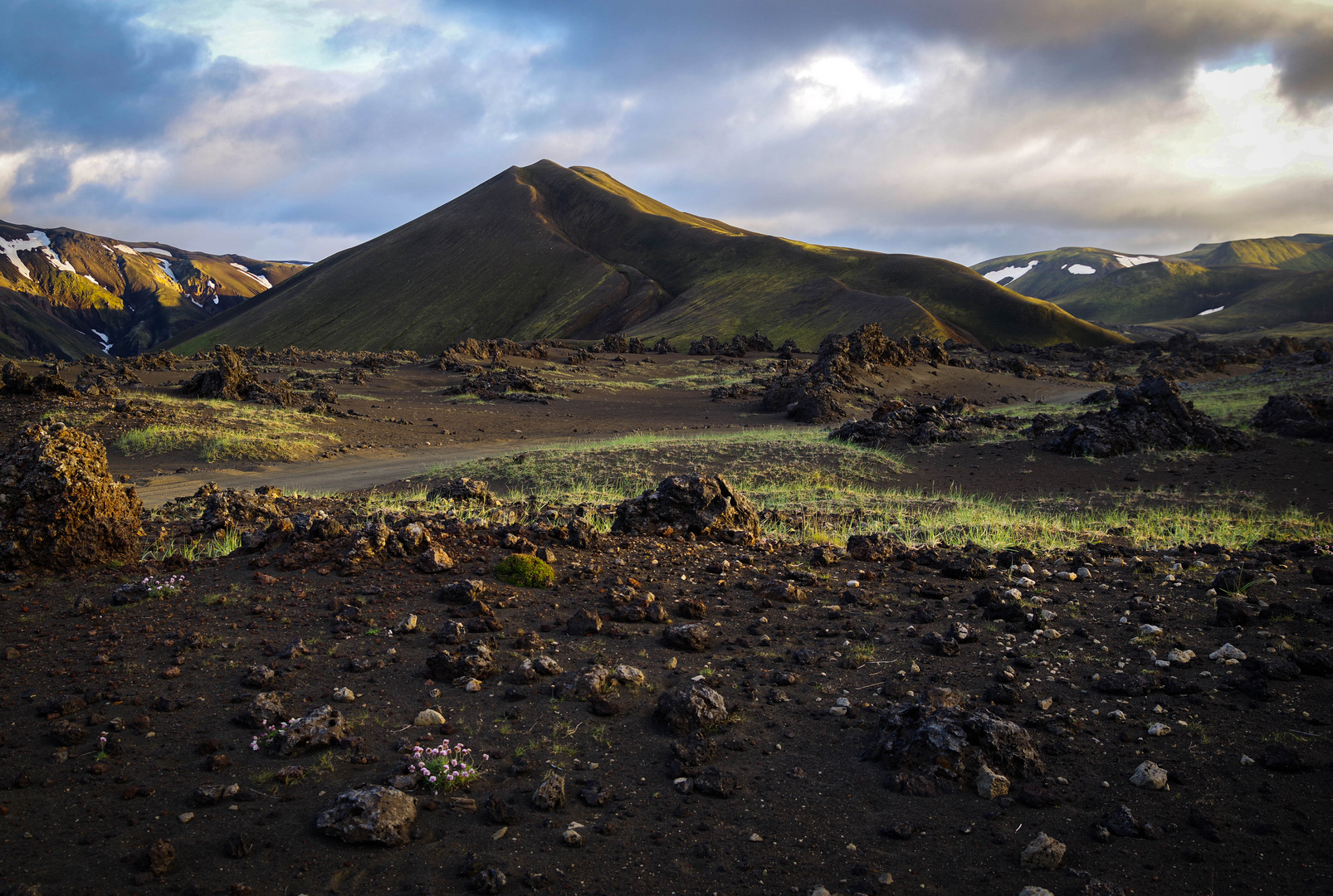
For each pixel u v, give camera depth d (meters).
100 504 9.36
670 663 6.27
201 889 3.41
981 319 178.50
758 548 11.46
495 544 10.19
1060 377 83.06
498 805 4.04
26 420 34.06
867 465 26.06
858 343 70.50
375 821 3.81
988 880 3.52
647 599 8.07
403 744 4.80
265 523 13.15
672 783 4.45
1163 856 3.65
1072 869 3.56
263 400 44.16
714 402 60.50
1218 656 6.19
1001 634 7.05
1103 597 8.34
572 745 4.88
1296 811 3.99
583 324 184.00
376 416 44.56
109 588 8.19
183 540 11.48
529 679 5.83
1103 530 14.88
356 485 25.27
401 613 7.43
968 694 5.61
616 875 3.57
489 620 7.12
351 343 188.88
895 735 4.80
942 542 12.87
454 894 3.42
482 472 25.64
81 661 6.10
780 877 3.56
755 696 5.67
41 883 3.41
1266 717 5.12
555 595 8.31
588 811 4.15
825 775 4.54
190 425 35.16
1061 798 4.20
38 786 4.25
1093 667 6.16
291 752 4.65
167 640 6.63
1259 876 3.48
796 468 25.75
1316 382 44.72
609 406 56.66
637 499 12.27
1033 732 5.00
